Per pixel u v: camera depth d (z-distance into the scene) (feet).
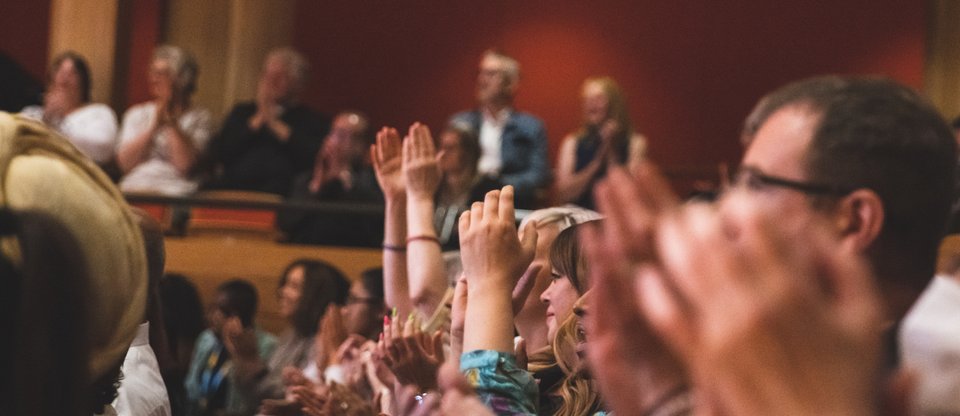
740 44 39.42
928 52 37.35
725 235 2.52
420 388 8.29
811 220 2.51
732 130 39.29
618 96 27.68
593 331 3.18
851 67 38.93
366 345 13.26
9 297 3.85
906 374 2.87
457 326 7.94
